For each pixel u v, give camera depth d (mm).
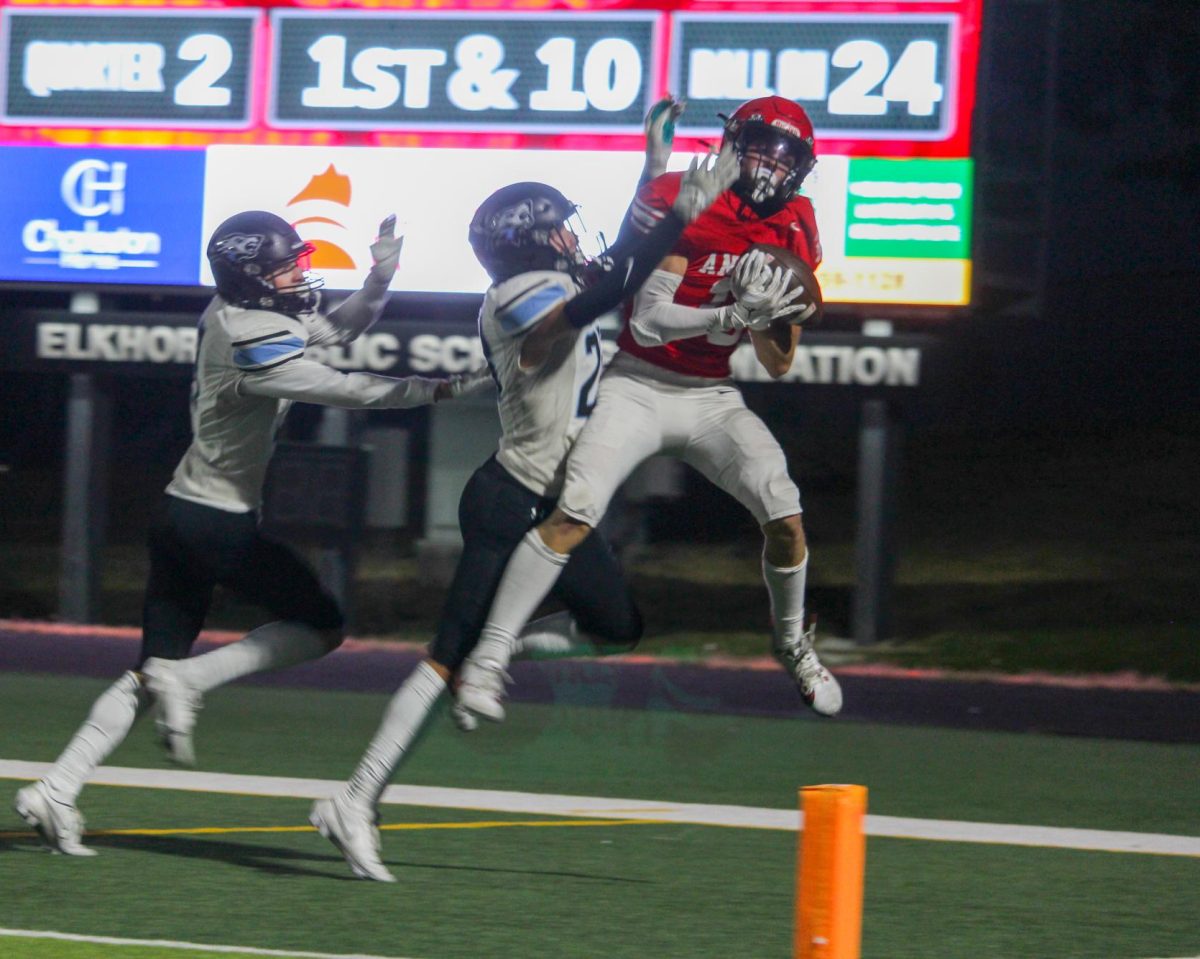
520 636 19734
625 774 28547
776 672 45031
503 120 48188
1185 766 30969
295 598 19703
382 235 20438
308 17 49031
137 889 18172
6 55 50531
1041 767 30500
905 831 23578
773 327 19234
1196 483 70000
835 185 46875
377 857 18984
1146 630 50562
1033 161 49562
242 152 49438
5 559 62312
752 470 19469
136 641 48312
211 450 19156
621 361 19594
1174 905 18938
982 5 45969
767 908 18188
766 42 46938
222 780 26562
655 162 19422
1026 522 66438
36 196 50469
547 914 17594
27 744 29766
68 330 51062
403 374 49219
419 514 62531
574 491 18656
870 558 48656
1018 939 17125
